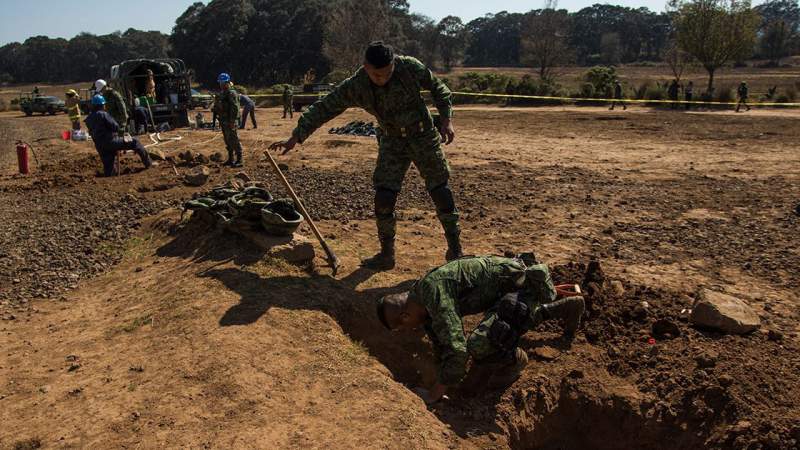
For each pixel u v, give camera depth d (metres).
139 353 4.39
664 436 4.32
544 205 9.34
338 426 3.57
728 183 11.16
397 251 6.72
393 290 5.50
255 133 20.56
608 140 18.39
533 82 38.41
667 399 4.39
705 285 6.08
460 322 4.12
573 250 7.10
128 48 134.88
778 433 3.98
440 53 114.69
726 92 32.47
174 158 13.40
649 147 16.61
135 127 20.36
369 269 5.95
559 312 4.82
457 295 4.27
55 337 4.88
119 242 7.25
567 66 59.09
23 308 5.62
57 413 3.77
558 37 56.78
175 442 3.40
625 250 7.14
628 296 5.59
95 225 8.07
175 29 83.88
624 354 4.84
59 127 27.09
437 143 5.43
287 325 4.62
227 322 4.61
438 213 5.65
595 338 5.01
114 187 10.41
